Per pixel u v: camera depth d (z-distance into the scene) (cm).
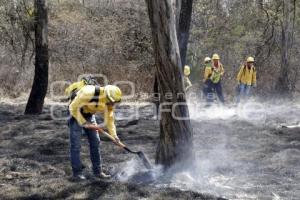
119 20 2486
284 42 2169
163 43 732
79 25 2461
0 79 2136
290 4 2264
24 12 2191
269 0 2392
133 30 2422
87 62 2331
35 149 951
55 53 2370
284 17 2194
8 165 802
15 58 2247
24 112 1521
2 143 1028
